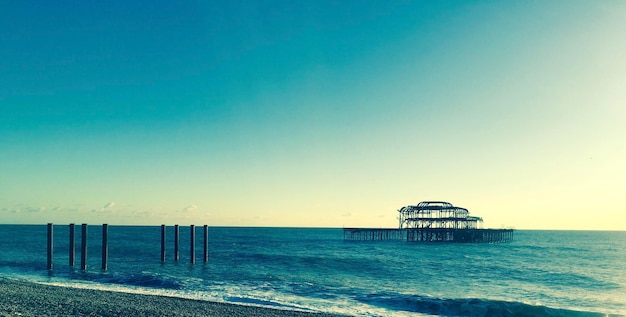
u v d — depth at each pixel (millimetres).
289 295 26781
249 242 104375
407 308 23812
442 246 92562
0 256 53281
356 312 22234
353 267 45438
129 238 111375
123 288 29000
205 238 48531
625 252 81062
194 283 31219
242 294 26844
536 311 23109
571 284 36375
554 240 146625
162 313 18781
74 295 23094
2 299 20500
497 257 64312
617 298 29594
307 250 74875
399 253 69750
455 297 28516
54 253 58094
